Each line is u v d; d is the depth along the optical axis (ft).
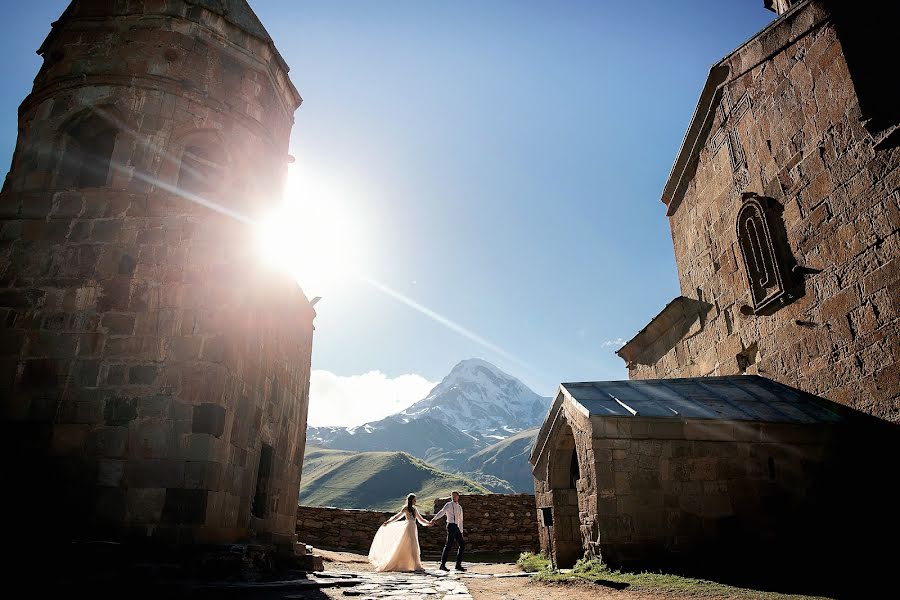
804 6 42.06
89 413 29.55
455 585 30.96
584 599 26.35
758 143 47.67
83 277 32.40
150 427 29.19
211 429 29.17
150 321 31.37
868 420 35.73
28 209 34.22
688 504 34.60
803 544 33.94
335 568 43.57
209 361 30.48
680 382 44.57
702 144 57.67
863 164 36.58
